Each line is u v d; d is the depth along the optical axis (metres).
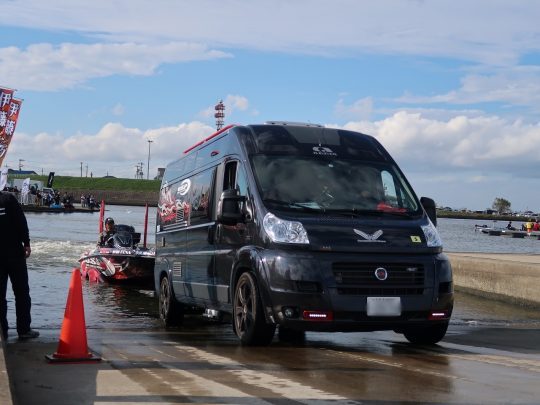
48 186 98.75
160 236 12.98
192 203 11.06
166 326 11.76
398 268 7.95
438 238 8.43
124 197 157.62
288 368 6.88
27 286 9.12
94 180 170.12
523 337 10.19
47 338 9.11
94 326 11.48
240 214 8.70
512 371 6.88
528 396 5.66
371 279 7.83
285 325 7.79
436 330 8.63
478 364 7.28
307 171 8.80
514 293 15.88
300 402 5.35
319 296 7.66
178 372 6.60
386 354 7.98
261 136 9.22
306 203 8.39
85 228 46.38
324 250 7.81
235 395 5.57
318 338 9.58
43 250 28.19
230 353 7.93
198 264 10.39
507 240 62.50
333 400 5.43
